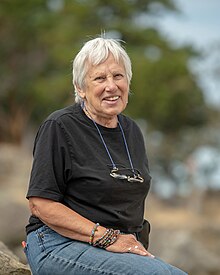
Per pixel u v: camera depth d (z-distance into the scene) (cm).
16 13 4319
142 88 3894
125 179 481
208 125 4316
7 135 4353
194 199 3644
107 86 485
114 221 478
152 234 2195
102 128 493
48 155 475
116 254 462
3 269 527
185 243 2098
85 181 476
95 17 4388
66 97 4028
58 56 3997
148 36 4344
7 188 2564
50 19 4309
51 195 471
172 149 4225
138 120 4075
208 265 2059
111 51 487
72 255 466
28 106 4338
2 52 4347
